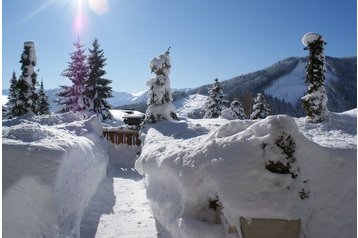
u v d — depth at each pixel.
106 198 9.97
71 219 6.79
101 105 38.69
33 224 5.72
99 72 38.84
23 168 6.22
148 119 18.75
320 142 7.19
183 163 5.99
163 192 6.98
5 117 36.75
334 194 5.37
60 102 38.91
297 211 4.82
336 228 5.20
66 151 7.29
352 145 6.53
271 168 5.08
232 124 6.34
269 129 5.27
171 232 6.12
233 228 4.88
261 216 4.75
